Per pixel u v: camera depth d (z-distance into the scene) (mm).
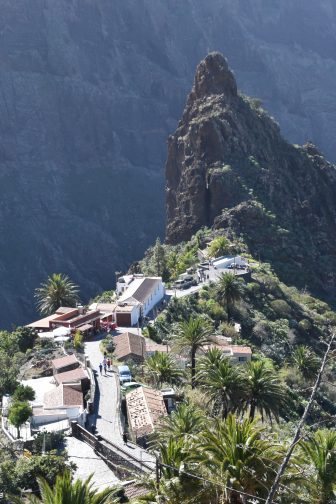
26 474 42875
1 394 67312
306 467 29797
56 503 28172
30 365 79750
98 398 66562
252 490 27812
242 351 86000
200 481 29188
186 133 183500
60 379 69062
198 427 41281
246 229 149750
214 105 180000
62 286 115125
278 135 189250
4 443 53250
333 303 143625
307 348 98750
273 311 114812
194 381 68188
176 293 118000
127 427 58344
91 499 28781
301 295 132500
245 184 162125
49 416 59656
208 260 133875
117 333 96750
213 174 161000
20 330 91188
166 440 40656
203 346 82875
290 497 28078
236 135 173625
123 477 44719
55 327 98625
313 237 165000
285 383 81062
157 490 29984
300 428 20844
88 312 102188
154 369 69000
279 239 150625
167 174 186125
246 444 28422
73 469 46469
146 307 108250
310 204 175750
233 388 55406
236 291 104125
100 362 80438
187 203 166125
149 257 166125
